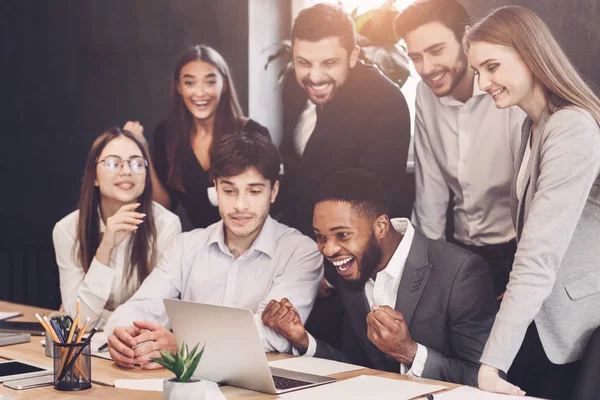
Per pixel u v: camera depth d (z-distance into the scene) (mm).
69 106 4008
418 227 2836
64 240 3766
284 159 3189
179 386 1830
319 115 3107
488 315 2641
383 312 2752
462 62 2691
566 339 2422
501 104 2582
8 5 4262
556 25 2465
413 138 2857
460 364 2652
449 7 2713
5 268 4285
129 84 3750
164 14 3625
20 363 2438
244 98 3334
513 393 2172
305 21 3135
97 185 3732
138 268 3559
